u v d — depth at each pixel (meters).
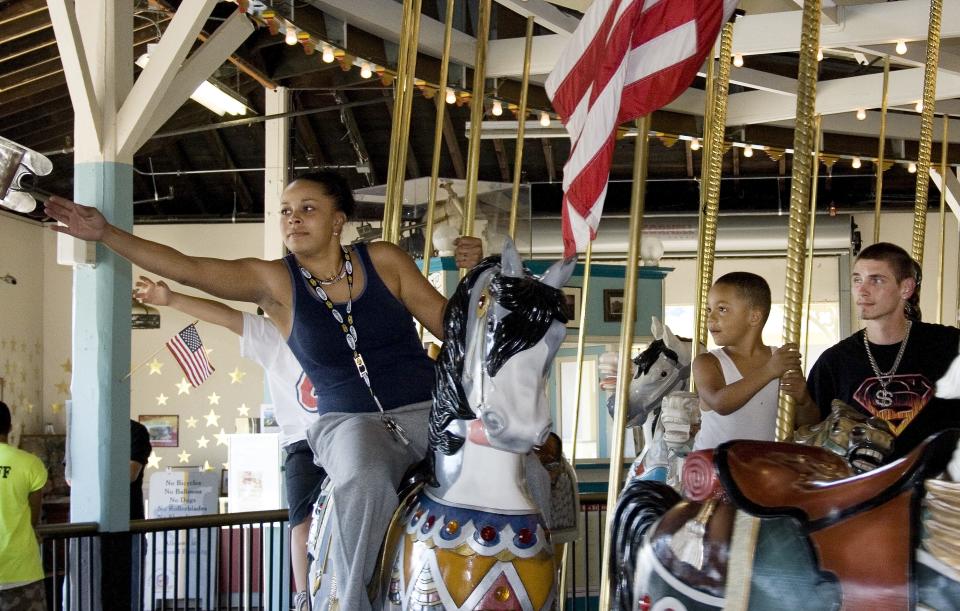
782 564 2.30
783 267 16.03
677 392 4.94
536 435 2.67
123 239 3.29
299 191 3.38
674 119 9.95
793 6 8.66
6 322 15.70
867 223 16.25
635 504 2.99
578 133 4.30
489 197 8.87
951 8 7.64
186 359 7.99
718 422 3.90
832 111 9.67
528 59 6.40
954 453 2.10
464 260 4.27
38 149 14.22
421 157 16.28
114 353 6.35
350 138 14.82
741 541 2.39
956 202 10.95
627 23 3.83
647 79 3.76
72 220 3.24
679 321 16.23
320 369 3.40
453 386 2.84
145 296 4.62
